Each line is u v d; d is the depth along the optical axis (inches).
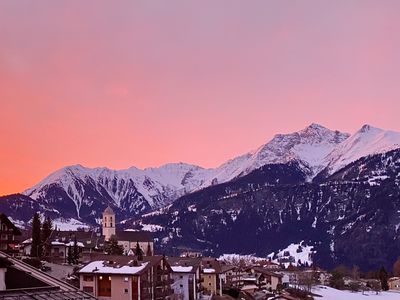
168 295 5959.6
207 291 7746.1
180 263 7057.1
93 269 5369.1
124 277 5255.9
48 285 3016.7
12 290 2738.7
